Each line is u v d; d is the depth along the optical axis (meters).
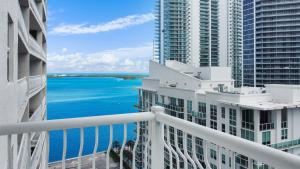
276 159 0.89
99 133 1.71
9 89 2.80
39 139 5.89
